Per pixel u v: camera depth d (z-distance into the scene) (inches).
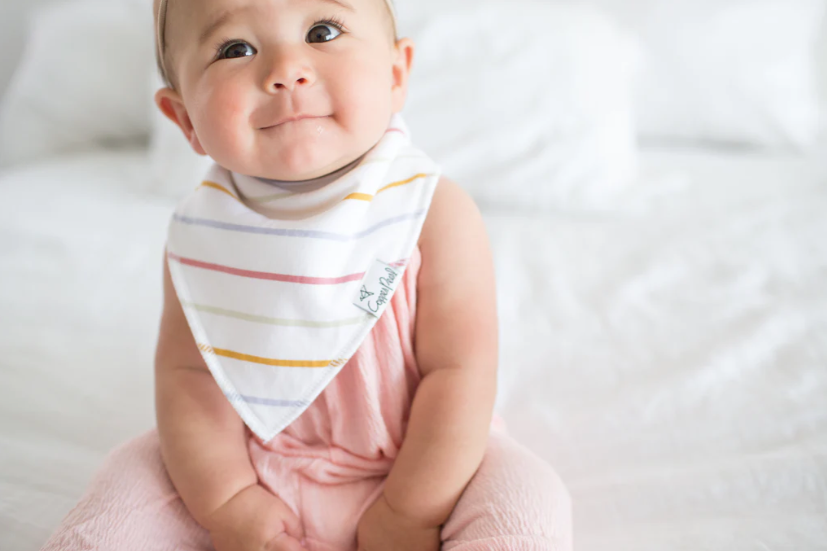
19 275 53.3
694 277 50.4
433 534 28.3
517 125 63.7
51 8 84.7
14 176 73.0
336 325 28.0
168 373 31.5
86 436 37.2
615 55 67.6
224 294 29.5
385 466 30.5
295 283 28.1
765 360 40.6
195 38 28.3
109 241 58.2
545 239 57.6
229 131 27.5
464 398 28.6
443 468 27.8
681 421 36.0
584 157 63.1
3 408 39.1
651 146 80.1
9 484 32.9
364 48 28.5
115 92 78.2
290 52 27.0
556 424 36.9
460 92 64.6
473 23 66.2
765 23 73.7
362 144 28.9
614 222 60.9
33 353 43.9
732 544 27.5
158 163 67.9
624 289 48.8
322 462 30.1
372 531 28.4
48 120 79.4
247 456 30.5
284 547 27.9
